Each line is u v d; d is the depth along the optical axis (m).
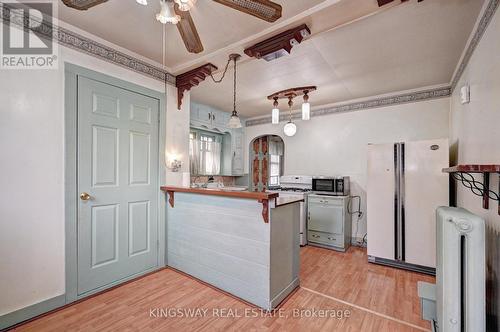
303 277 2.63
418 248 2.75
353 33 1.99
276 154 5.75
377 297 2.21
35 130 1.81
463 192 2.24
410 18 1.79
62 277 1.96
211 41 2.13
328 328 1.77
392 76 2.90
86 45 2.10
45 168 1.86
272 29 1.91
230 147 4.83
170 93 2.83
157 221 2.73
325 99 3.84
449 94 3.11
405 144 2.85
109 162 2.28
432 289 1.71
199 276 2.50
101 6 1.72
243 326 1.78
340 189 3.62
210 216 2.41
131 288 2.32
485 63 1.60
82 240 2.09
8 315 1.69
